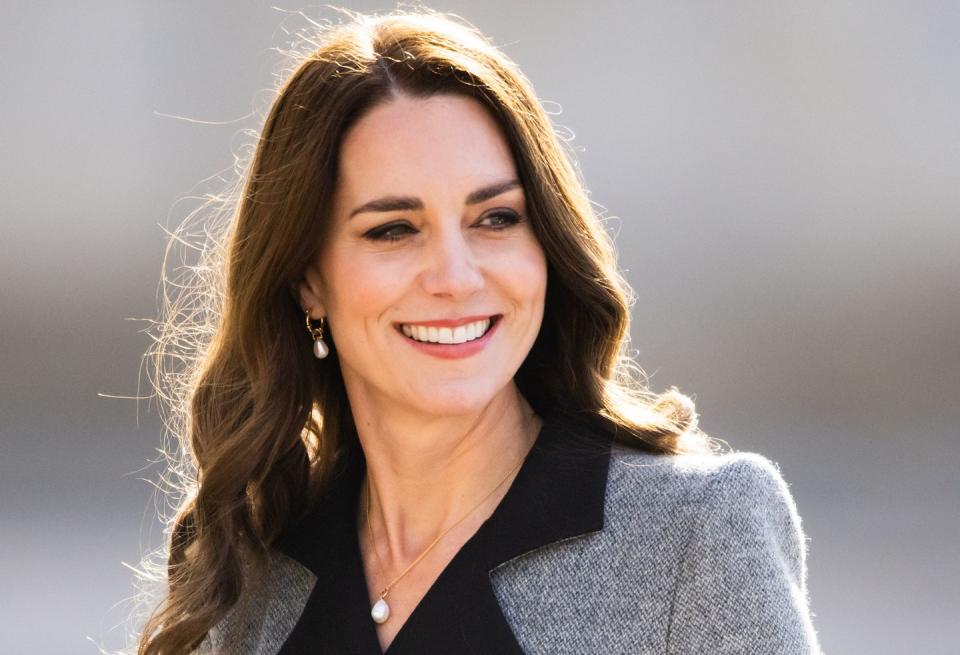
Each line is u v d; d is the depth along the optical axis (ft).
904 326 206.90
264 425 34.71
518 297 31.55
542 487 31.45
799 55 237.25
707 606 29.35
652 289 219.41
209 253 38.47
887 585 104.27
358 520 34.37
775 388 184.24
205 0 236.22
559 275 32.42
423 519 32.94
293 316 34.68
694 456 31.81
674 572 29.94
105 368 204.03
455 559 31.27
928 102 232.32
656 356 196.75
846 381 185.78
